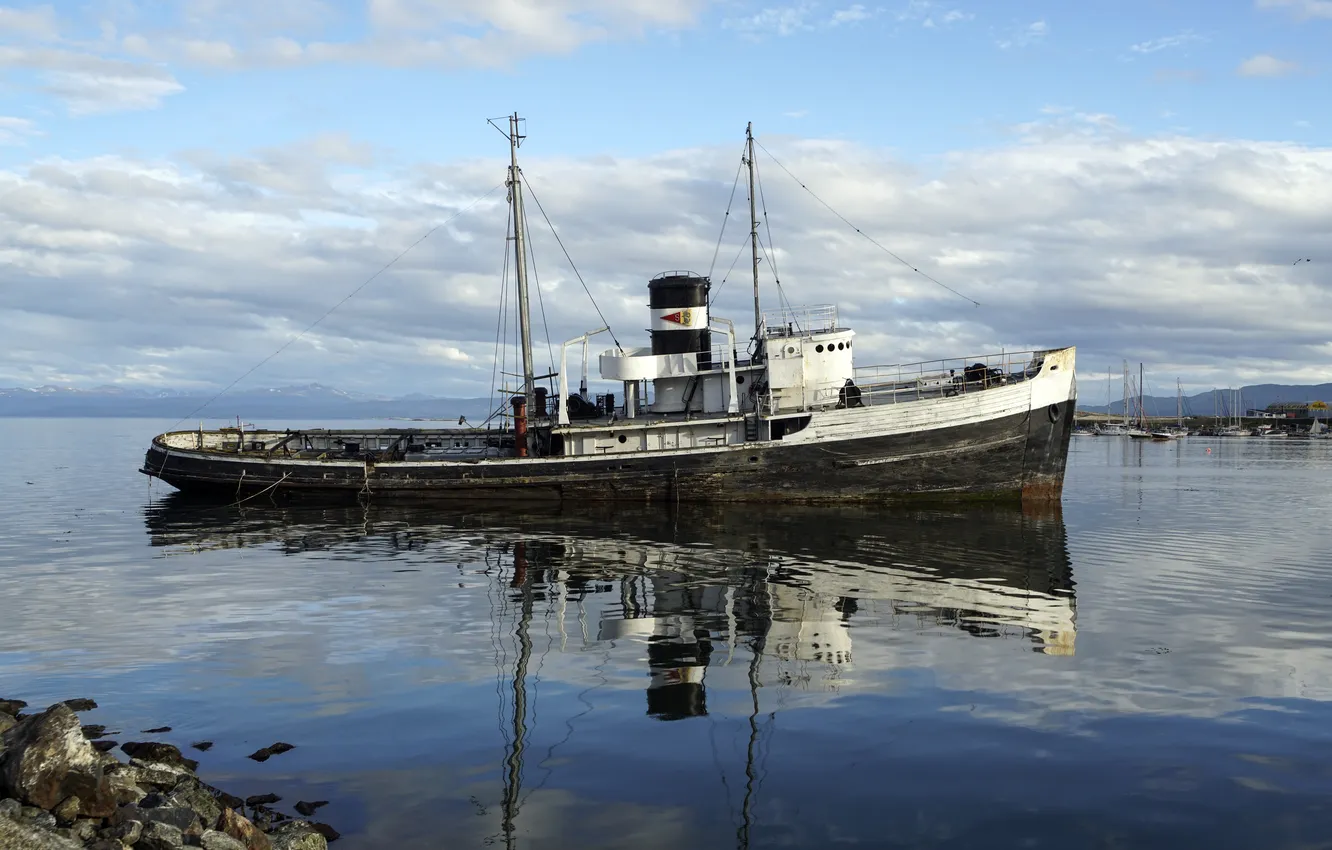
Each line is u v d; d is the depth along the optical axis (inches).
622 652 716.7
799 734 540.7
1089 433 7583.7
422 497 1764.3
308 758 511.5
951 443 1621.6
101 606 894.4
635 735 540.1
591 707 589.0
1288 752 513.3
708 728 550.3
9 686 642.2
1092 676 649.0
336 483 1787.6
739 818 438.3
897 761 502.3
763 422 1667.1
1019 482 1642.5
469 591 956.0
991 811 445.1
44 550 1256.2
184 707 595.5
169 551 1239.5
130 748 514.9
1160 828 428.5
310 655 714.2
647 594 935.7
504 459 1724.9
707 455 1662.2
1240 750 516.1
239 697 614.2
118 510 1728.6
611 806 451.2
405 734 545.6
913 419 1620.3
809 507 1644.9
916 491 1644.9
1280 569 1073.5
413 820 438.0
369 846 414.0
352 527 1464.1
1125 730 546.0
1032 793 464.1
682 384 1761.8
